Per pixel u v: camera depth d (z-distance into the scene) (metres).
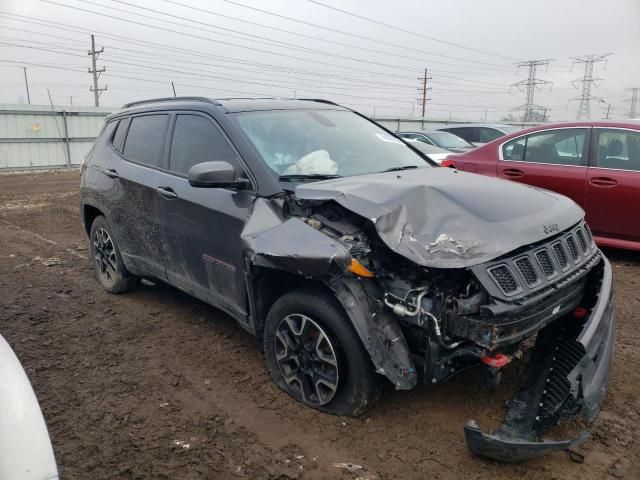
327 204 3.14
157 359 4.01
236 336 4.37
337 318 2.96
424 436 2.99
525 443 2.50
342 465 2.77
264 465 2.79
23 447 1.75
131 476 2.72
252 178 3.52
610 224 6.06
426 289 2.73
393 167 4.02
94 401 3.44
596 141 6.18
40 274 6.23
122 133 5.14
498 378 2.74
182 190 4.01
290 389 3.38
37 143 21.77
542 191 3.60
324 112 4.45
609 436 2.96
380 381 3.05
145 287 5.63
